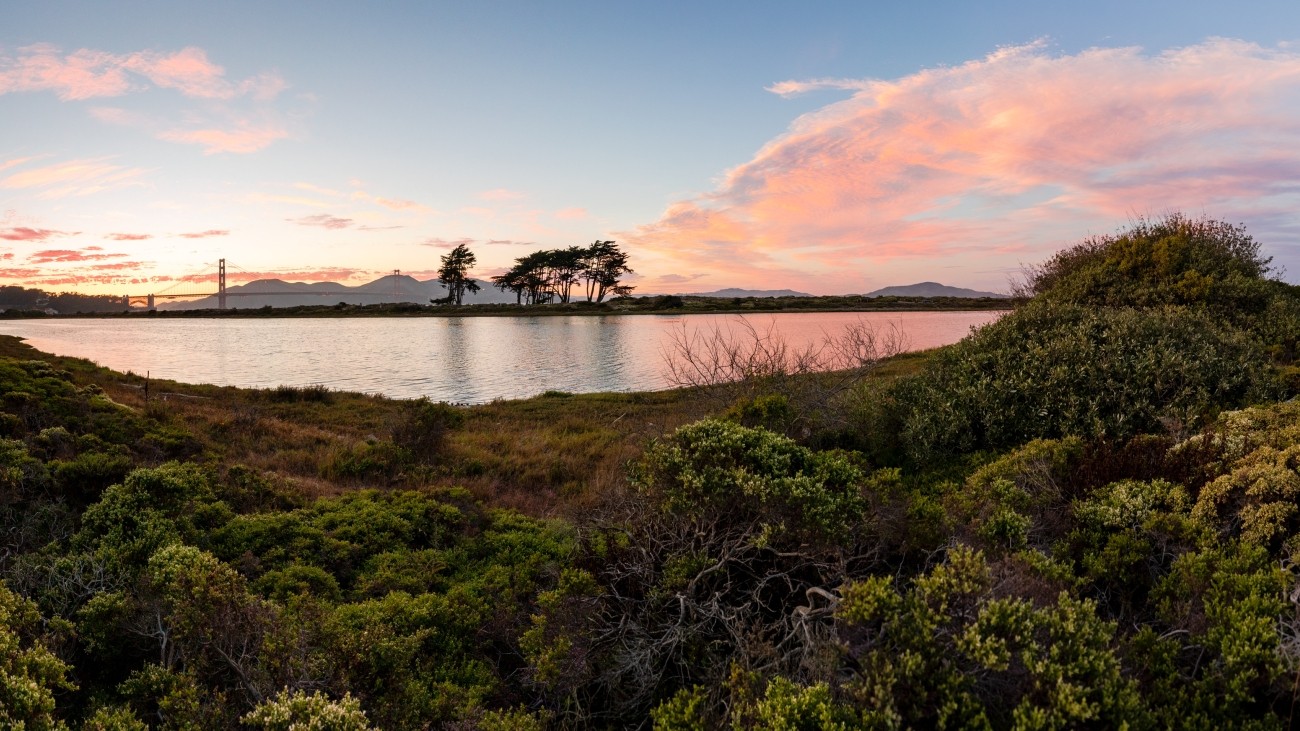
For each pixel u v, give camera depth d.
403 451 14.13
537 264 152.12
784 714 3.51
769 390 12.80
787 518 5.62
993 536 5.20
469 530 9.70
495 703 5.68
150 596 5.94
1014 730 3.19
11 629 4.97
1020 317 11.13
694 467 6.21
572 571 5.96
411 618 6.62
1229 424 6.26
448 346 55.91
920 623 3.71
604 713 5.17
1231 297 13.02
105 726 4.22
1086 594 4.83
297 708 4.14
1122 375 8.66
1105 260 15.43
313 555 8.41
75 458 10.69
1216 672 3.68
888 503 6.15
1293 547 4.44
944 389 9.93
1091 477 6.34
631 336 63.88
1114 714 3.21
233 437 15.27
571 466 14.03
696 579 5.24
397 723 4.91
